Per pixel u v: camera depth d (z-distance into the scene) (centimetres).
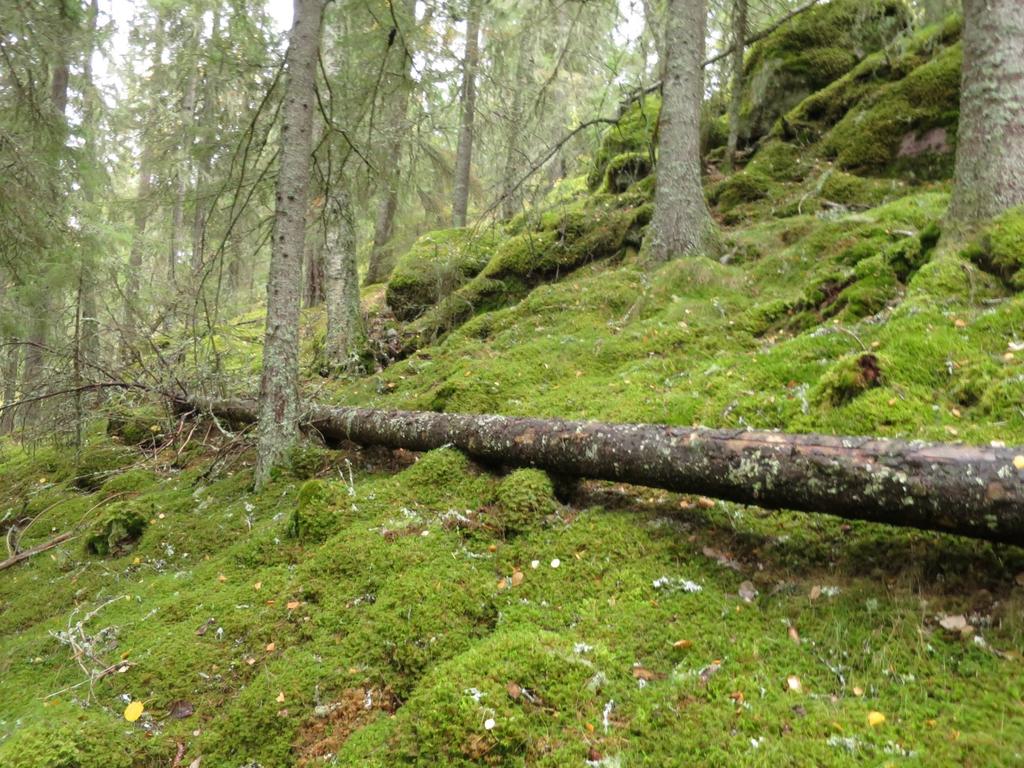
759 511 310
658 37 811
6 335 701
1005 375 315
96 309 755
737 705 203
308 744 240
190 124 742
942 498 227
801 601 247
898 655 211
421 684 242
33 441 685
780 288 613
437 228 1095
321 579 330
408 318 1011
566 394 516
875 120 820
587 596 280
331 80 629
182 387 682
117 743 252
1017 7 418
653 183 955
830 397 364
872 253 553
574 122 1258
